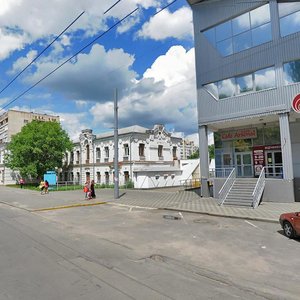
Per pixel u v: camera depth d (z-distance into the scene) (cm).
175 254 775
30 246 852
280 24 1869
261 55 1942
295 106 1759
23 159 4800
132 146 4109
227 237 973
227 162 2448
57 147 4897
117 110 2386
